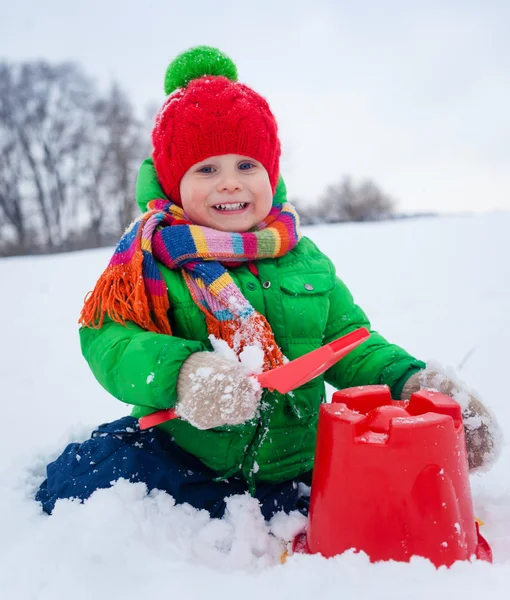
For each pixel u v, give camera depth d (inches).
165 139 73.5
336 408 51.1
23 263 361.7
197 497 60.3
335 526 48.0
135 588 43.5
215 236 66.9
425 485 46.1
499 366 115.1
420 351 129.2
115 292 62.1
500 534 56.1
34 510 62.1
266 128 74.1
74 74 1035.3
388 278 226.4
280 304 67.2
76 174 1039.0
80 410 106.1
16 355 149.6
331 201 949.2
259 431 61.6
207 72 78.2
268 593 41.2
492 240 334.3
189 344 54.4
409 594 39.4
